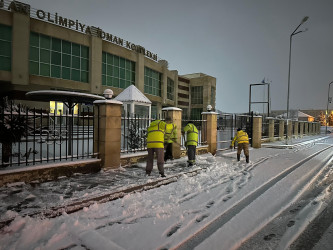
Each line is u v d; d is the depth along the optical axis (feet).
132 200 13.70
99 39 94.12
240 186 17.33
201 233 10.07
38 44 79.00
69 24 87.66
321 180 19.99
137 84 113.09
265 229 10.61
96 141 21.47
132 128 30.94
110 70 101.76
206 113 34.50
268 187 17.39
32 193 14.10
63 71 85.25
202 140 34.55
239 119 46.73
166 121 21.49
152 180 17.62
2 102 17.67
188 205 13.16
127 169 21.61
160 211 12.16
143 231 9.99
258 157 32.99
